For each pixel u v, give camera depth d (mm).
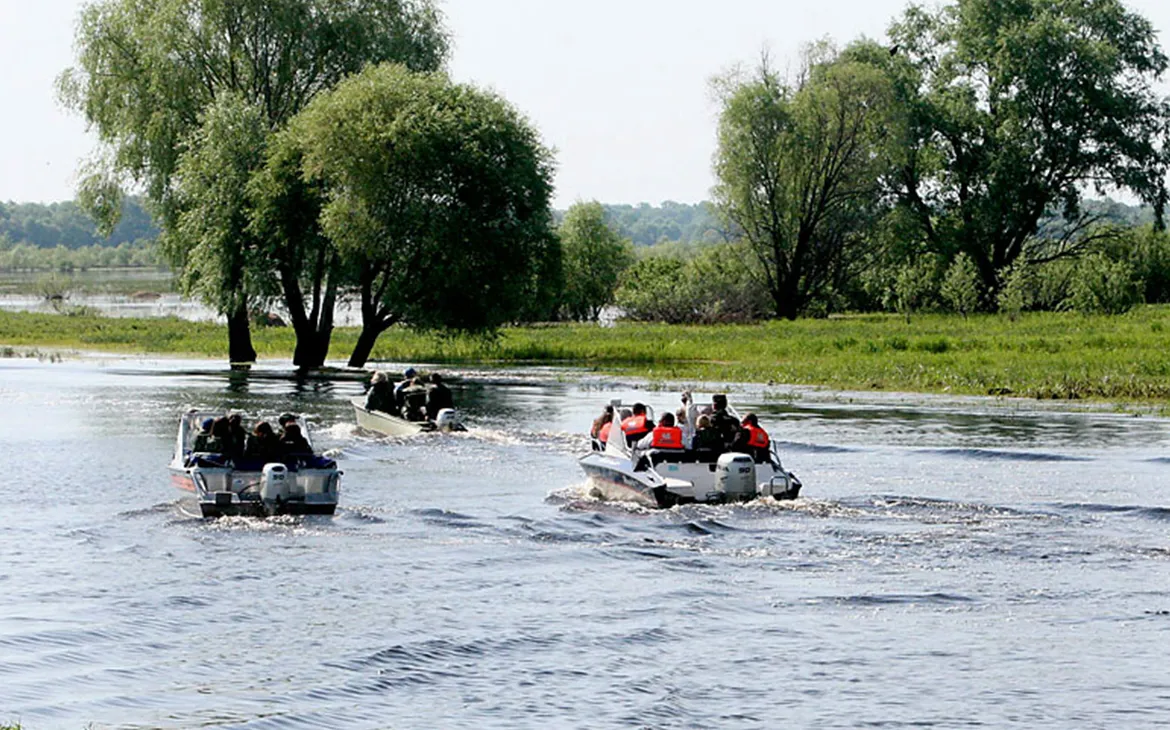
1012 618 32375
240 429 47625
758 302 195875
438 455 60062
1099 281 176250
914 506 46250
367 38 124812
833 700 26688
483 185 118625
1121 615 32656
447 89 119500
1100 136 194125
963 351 119750
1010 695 26953
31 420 72875
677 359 127250
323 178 115750
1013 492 49312
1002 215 197625
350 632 31109
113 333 162875
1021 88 195750
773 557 38656
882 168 188375
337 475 45125
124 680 27766
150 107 123000
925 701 26625
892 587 35250
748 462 45875
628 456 48156
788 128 186000
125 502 47469
